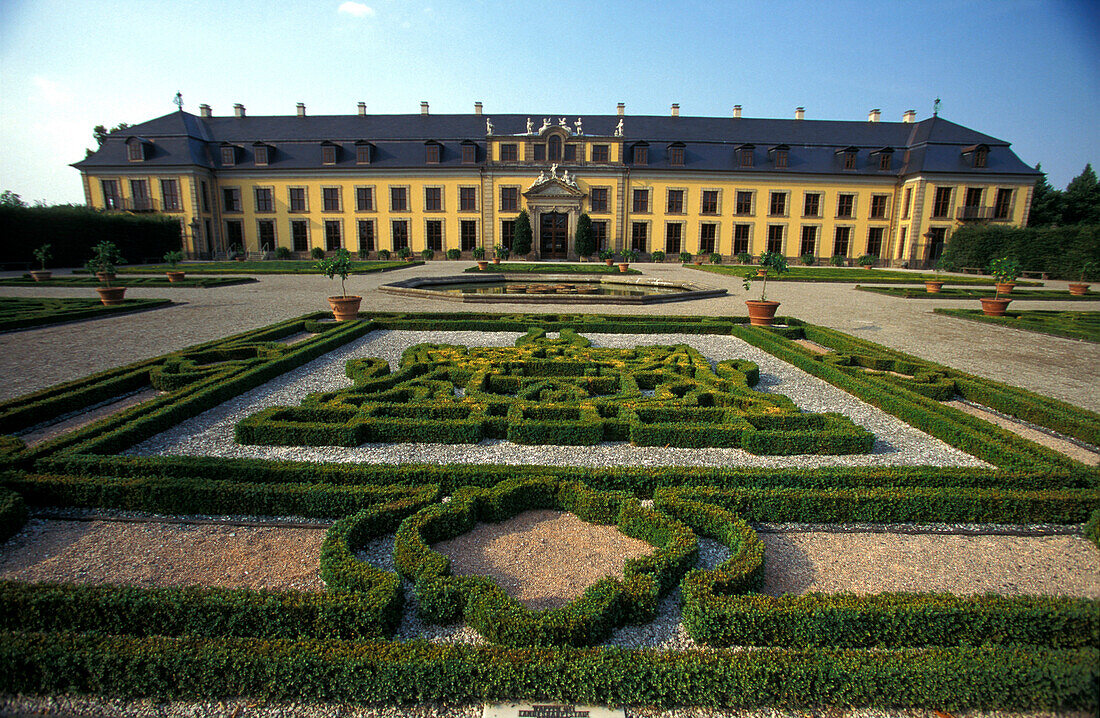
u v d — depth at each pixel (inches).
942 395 311.4
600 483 188.4
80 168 1641.2
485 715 108.2
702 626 124.3
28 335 452.4
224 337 449.1
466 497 172.6
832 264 1738.4
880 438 249.8
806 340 489.7
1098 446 244.8
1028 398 290.2
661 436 235.6
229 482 179.3
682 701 111.2
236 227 1769.2
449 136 1790.1
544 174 1683.1
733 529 158.2
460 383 303.4
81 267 1341.0
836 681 111.4
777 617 123.0
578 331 484.7
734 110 1861.5
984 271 1435.8
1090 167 1958.7
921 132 1740.9
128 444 219.5
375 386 284.0
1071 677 108.4
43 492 178.9
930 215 1647.4
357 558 152.9
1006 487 190.4
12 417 241.4
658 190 1732.3
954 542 169.2
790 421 248.2
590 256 1691.7
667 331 491.2
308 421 244.4
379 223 1753.2
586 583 145.7
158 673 111.9
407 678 109.9
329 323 488.7
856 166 1736.0
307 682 111.0
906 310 691.4
